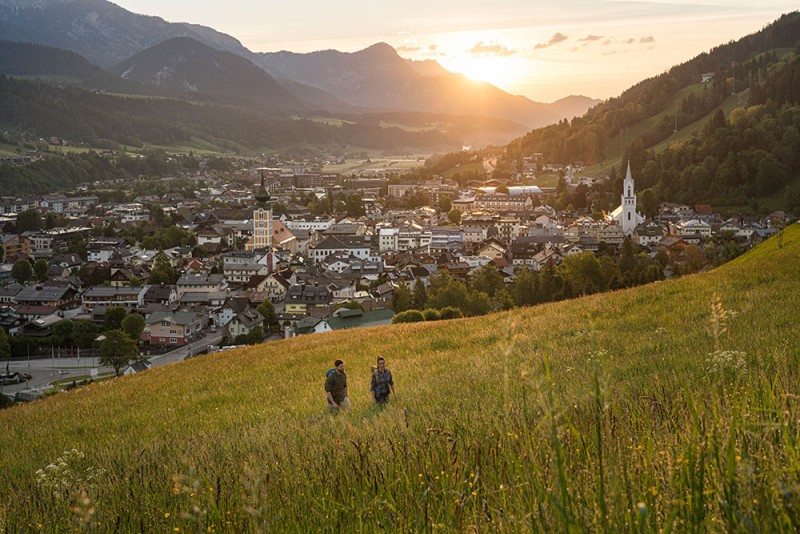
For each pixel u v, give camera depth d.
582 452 6.25
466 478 7.20
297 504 7.41
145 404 31.55
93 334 117.00
